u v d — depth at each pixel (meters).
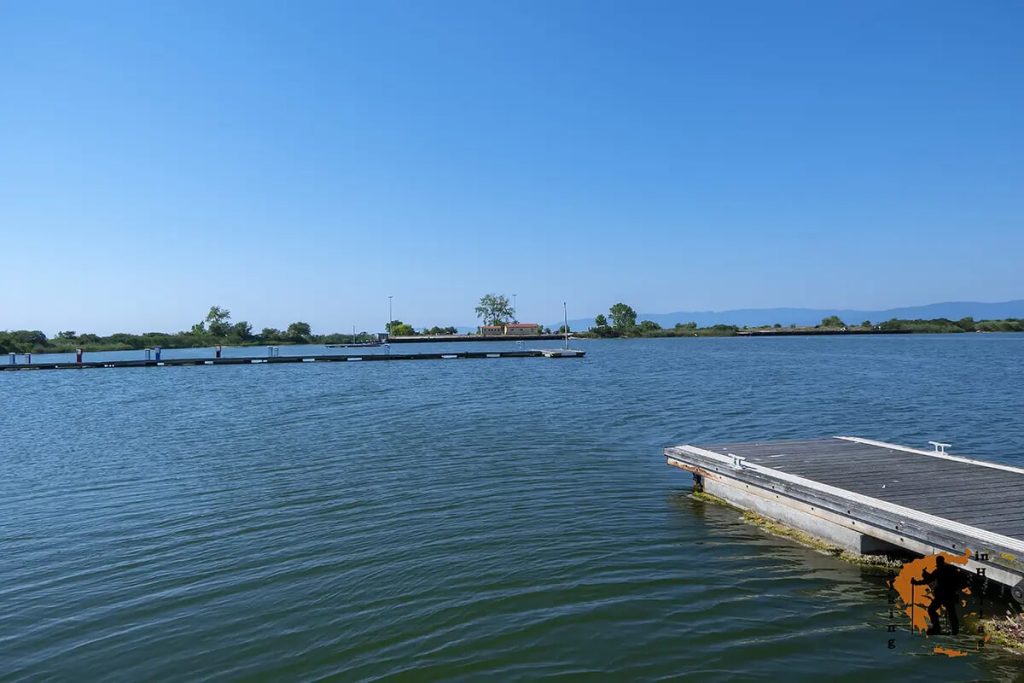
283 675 6.47
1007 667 6.28
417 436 19.66
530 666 6.53
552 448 17.39
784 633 7.06
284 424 22.80
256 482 14.05
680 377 41.59
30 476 15.09
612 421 22.22
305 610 7.89
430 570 9.02
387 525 10.99
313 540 10.32
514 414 24.53
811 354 69.75
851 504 8.88
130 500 12.80
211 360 66.62
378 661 6.70
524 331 167.62
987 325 153.88
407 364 66.25
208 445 18.73
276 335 139.12
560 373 48.69
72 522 11.44
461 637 7.16
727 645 6.84
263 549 9.96
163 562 9.49
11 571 9.24
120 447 18.72
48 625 7.62
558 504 12.05
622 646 6.88
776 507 10.62
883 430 19.36
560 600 8.01
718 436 18.95
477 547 9.88
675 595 8.06
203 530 10.89
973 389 30.67
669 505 11.91
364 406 28.16
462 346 122.88
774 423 21.14
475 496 12.67
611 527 10.70
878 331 155.75
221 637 7.27
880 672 6.25
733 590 8.16
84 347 107.12
